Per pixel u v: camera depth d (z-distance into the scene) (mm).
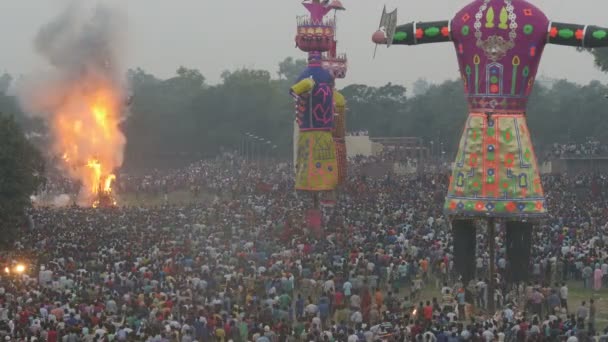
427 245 51875
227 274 44781
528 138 43281
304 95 64938
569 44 42625
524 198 42688
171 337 33344
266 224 64250
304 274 45875
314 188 64625
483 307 42312
